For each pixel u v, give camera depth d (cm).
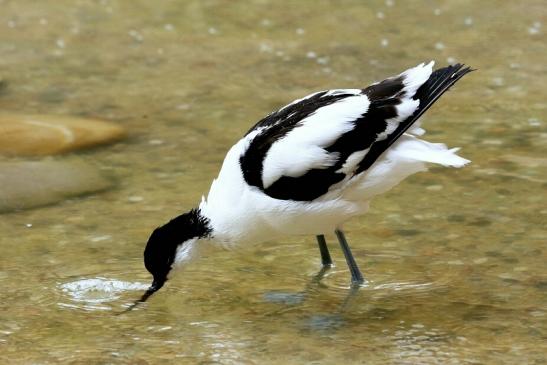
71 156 1238
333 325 825
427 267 930
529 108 1350
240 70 1545
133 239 1009
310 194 835
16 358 771
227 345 790
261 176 834
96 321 842
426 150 826
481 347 771
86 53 1633
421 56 1566
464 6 1775
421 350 770
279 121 852
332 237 1008
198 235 868
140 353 778
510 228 1006
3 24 1758
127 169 1198
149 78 1523
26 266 951
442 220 1034
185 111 1390
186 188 1138
